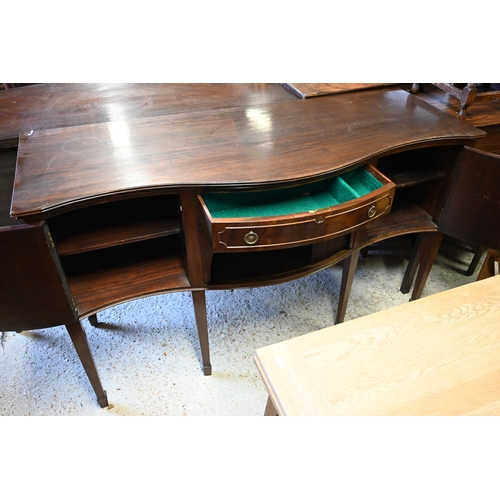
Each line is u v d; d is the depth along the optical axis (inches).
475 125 56.7
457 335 34.0
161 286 48.6
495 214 52.8
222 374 60.1
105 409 55.4
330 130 50.2
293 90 61.3
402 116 53.7
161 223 46.0
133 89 62.9
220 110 55.1
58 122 52.8
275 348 32.6
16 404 55.8
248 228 39.6
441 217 58.5
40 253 38.1
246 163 43.4
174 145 46.5
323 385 30.2
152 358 61.9
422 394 30.0
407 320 35.1
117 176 40.9
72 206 38.1
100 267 51.1
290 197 51.0
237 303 70.8
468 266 78.3
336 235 43.8
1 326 43.0
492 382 30.9
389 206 46.4
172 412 55.2
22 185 39.4
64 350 62.8
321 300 71.9
